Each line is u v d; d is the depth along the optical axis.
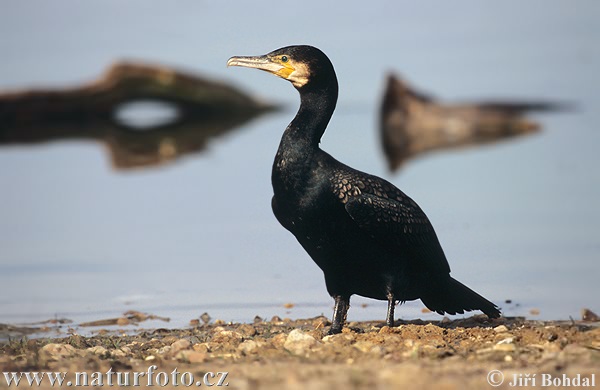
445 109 26.52
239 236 16.39
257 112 30.09
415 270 10.74
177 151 24.23
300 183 10.44
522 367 8.12
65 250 15.88
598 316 11.67
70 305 13.02
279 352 8.99
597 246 15.10
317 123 10.70
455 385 7.29
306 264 14.94
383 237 10.35
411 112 26.23
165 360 8.80
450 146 24.42
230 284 13.91
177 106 29.36
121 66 28.94
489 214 17.19
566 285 13.30
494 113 26.52
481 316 11.55
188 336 10.88
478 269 14.19
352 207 10.22
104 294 13.49
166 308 12.74
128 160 23.39
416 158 22.64
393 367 7.97
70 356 9.02
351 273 10.63
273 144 24.52
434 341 9.44
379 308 12.72
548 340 9.44
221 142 25.16
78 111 28.86
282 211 10.69
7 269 14.82
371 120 27.11
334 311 10.77
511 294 12.96
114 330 11.52
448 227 16.48
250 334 10.79
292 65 10.84
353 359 8.52
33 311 12.71
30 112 28.34
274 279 14.16
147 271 14.57
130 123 29.27
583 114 27.59
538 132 25.59
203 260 15.12
